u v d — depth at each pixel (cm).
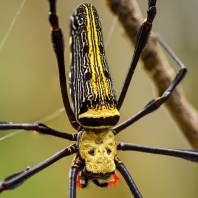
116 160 26
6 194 34
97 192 38
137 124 42
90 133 25
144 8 41
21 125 25
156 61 27
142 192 42
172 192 43
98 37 25
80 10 25
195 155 26
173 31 44
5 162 34
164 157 43
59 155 25
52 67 33
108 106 25
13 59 33
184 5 44
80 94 25
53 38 25
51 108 34
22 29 33
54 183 37
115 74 40
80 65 25
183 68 27
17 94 33
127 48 40
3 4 33
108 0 27
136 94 41
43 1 33
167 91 26
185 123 28
